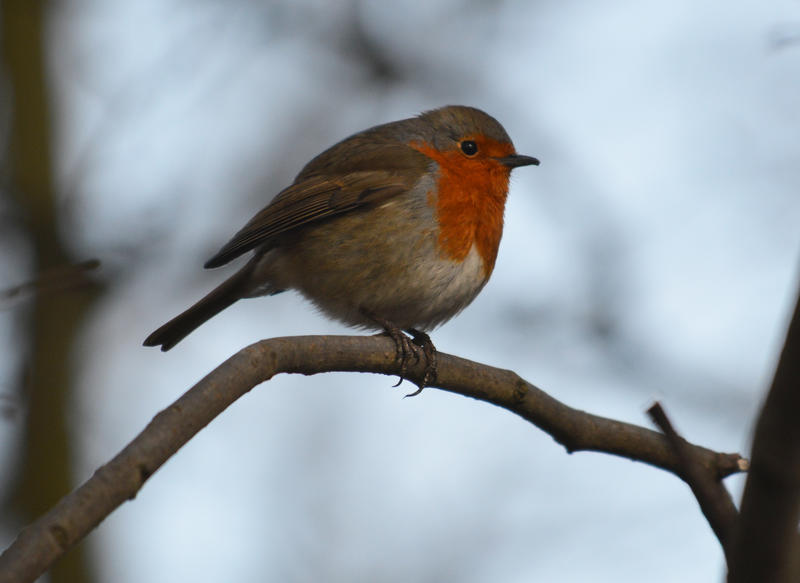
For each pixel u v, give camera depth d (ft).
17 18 53.83
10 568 16.08
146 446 18.95
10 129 52.21
